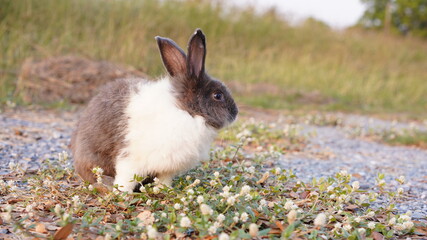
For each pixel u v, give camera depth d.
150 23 4.35
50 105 2.66
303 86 4.71
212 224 1.37
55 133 2.09
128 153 1.50
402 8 11.82
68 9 4.08
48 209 1.47
